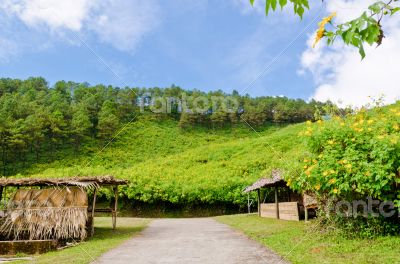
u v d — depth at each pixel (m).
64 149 63.97
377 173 8.01
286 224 14.04
